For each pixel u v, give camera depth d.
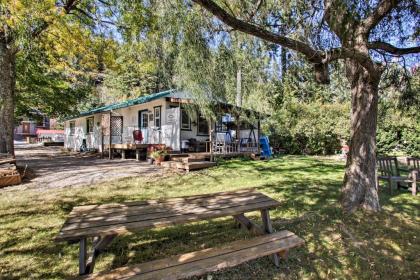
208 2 2.45
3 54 7.42
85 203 4.53
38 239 3.05
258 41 4.15
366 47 3.83
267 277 2.43
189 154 9.63
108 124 13.56
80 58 9.54
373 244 3.15
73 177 6.98
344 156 12.34
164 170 8.30
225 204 2.74
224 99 5.23
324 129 14.44
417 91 5.13
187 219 2.28
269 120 15.51
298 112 15.38
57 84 13.05
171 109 11.20
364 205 4.14
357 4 2.64
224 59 4.17
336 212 4.05
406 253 2.97
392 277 2.55
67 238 1.88
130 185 6.05
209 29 3.59
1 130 7.56
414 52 4.29
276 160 11.46
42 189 5.54
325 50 2.86
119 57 9.41
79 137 18.58
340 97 15.60
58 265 2.52
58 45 7.65
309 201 4.73
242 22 2.63
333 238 3.24
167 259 2.12
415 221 3.81
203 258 2.13
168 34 3.62
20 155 13.87
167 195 5.18
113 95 23.80
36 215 3.85
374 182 4.20
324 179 6.86
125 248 2.88
